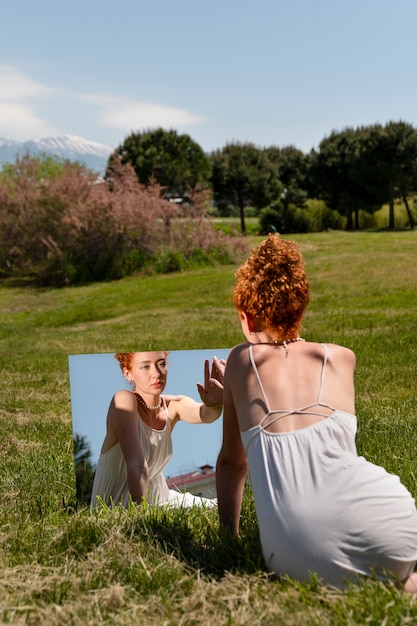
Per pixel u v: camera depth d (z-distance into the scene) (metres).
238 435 3.49
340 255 23.80
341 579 2.83
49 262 25.02
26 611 2.79
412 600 2.69
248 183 47.22
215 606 2.80
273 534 2.93
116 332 13.17
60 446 5.77
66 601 2.90
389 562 2.81
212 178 47.50
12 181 28.75
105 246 24.97
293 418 3.11
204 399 4.50
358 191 49.09
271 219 50.75
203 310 15.62
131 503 4.09
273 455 3.04
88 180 26.89
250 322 3.51
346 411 3.19
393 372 7.71
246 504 4.12
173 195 42.88
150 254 25.11
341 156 49.00
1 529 3.86
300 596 2.78
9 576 3.15
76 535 3.58
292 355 3.32
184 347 10.66
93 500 4.39
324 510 2.86
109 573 3.13
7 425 6.50
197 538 3.58
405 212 52.59
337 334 10.35
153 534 3.54
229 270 23.53
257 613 2.71
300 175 51.12
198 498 4.40
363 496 2.87
